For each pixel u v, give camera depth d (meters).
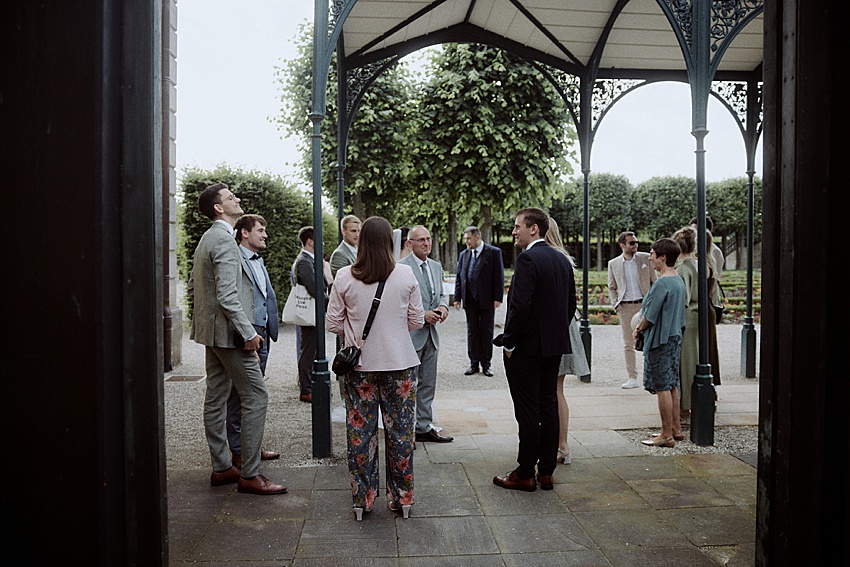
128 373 1.62
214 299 3.54
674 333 4.54
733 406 5.91
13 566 1.59
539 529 3.20
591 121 7.37
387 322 3.28
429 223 18.42
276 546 2.99
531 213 3.75
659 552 2.94
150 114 1.63
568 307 3.90
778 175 1.87
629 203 35.88
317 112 4.43
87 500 1.58
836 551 1.82
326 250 15.59
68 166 1.57
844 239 1.79
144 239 1.62
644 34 6.61
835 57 1.79
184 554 2.90
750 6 4.83
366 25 6.02
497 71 11.76
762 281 1.95
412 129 12.47
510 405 6.02
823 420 1.81
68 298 1.57
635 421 5.39
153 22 1.63
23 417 1.58
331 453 4.47
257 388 3.68
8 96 1.57
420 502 3.56
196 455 4.50
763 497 1.94
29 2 1.57
